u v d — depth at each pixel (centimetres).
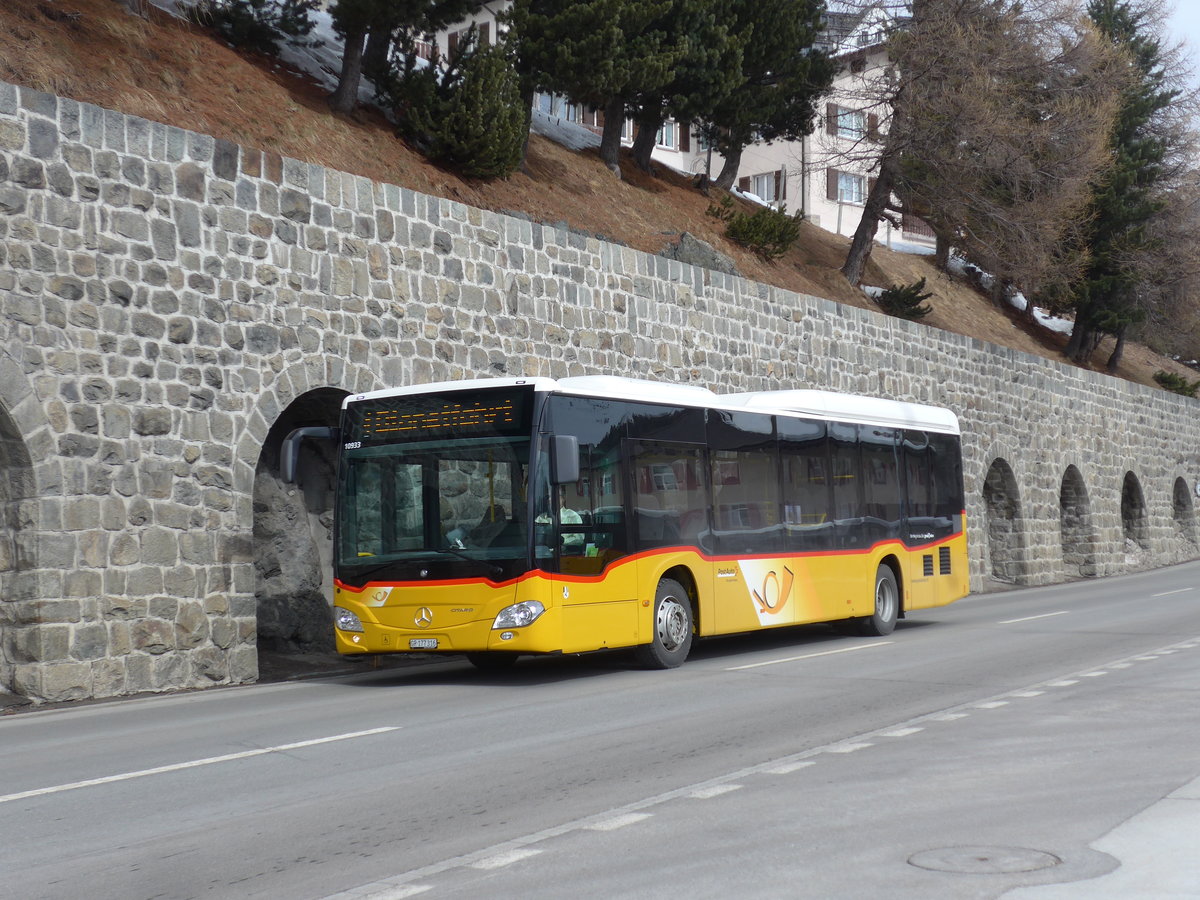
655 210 3106
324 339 1633
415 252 1780
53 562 1307
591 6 2625
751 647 1720
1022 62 3800
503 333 1920
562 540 1298
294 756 890
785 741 905
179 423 1448
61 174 1353
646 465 1434
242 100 2017
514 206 2383
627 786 758
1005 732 915
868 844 598
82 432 1347
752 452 1612
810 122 3912
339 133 2138
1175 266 5112
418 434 1345
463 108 2306
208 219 1502
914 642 1684
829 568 1725
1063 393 3881
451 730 995
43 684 1287
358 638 1342
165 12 2183
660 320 2264
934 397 3173
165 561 1416
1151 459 4572
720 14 3250
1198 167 5162
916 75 3653
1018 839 601
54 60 1681
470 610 1281
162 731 1046
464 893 534
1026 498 3591
